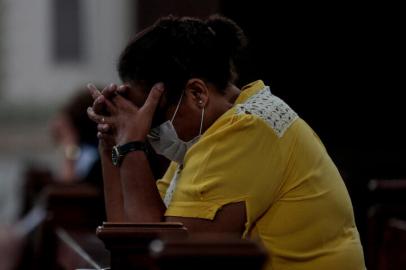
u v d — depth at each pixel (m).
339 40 13.20
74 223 10.41
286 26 12.78
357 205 11.34
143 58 5.84
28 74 35.81
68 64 36.28
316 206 5.58
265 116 5.62
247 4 12.54
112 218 6.31
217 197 5.49
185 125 5.85
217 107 5.82
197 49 5.81
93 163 11.24
